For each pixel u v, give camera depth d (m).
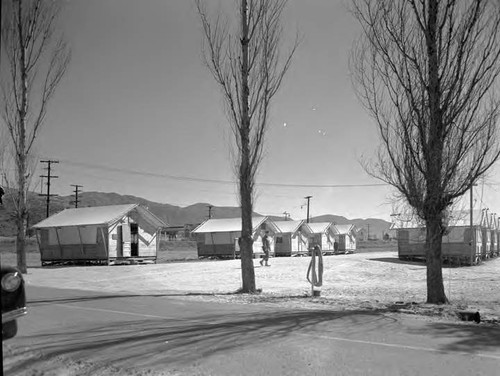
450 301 14.81
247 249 16.97
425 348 7.29
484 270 32.94
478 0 12.73
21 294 6.18
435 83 12.96
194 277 24.98
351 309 11.88
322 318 9.99
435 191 13.11
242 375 5.94
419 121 13.19
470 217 38.81
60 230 37.44
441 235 13.67
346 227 64.19
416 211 13.90
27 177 26.41
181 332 8.50
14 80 25.53
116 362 6.55
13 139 26.11
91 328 9.03
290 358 6.70
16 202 27.03
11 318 6.02
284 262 37.97
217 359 6.66
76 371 6.15
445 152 13.03
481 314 12.09
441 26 12.98
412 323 9.43
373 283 22.94
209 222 50.72
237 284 21.53
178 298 14.21
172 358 6.72
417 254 39.81
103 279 23.80
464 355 6.87
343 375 5.93
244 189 17.02
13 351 7.19
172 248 80.12
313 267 15.78
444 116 12.95
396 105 13.55
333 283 22.92
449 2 12.89
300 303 13.33
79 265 36.59
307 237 56.53
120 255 36.59
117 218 36.06
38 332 8.68
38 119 26.39
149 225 39.16
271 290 18.58
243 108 16.78
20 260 26.45
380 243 99.00
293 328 8.84
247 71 16.72
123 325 9.30
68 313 10.91
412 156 13.42
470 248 38.75
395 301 14.60
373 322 9.51
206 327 8.96
